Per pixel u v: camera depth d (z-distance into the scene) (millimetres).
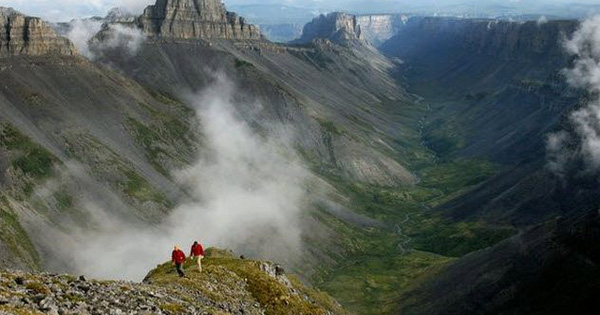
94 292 46500
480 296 185125
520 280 178375
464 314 183125
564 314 152375
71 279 48562
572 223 184125
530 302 166250
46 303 38438
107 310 42312
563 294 159125
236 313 64312
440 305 199250
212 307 61594
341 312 131500
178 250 72688
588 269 161000
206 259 96188
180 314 49344
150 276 84062
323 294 138250
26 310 35312
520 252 192750
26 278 43812
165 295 55031
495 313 171875
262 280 82188
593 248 166125
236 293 73688
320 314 79688
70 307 40094
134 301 47625
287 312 75812
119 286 51562
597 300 148125
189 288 65812
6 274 43844
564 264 168750
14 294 38812
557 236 182125
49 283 44812
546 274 170625
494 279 188000
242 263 93375
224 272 79750
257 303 74750
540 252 182000
